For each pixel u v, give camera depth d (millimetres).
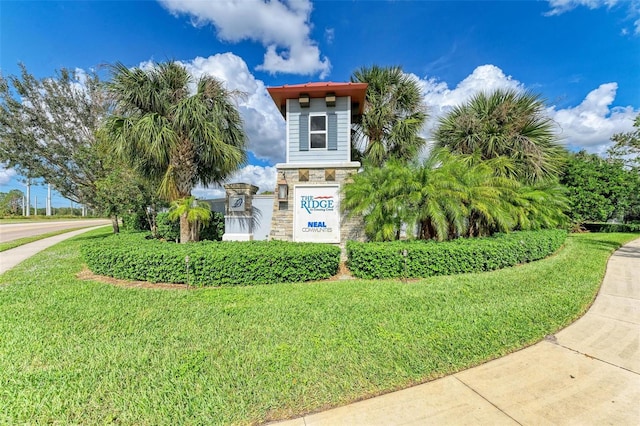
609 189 13969
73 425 1898
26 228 22453
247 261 5270
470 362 2656
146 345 2971
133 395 2191
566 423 1921
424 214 6480
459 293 4527
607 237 12195
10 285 5262
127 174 10430
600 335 3230
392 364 2592
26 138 11422
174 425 1911
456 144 10211
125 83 7582
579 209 14117
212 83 8180
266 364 2588
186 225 8117
